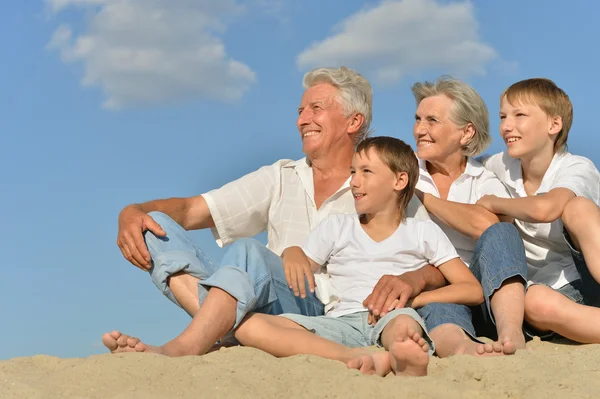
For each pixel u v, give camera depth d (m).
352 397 2.73
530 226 4.61
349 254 4.17
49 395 2.72
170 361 3.02
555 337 4.21
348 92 4.75
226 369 2.98
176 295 3.97
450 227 4.69
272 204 4.86
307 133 4.78
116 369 2.91
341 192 4.67
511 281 4.01
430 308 3.85
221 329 3.50
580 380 2.88
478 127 4.89
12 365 3.24
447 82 4.86
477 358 3.21
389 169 4.18
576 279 4.50
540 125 4.62
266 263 3.89
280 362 3.12
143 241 4.08
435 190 4.88
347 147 4.84
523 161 4.76
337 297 4.12
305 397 2.72
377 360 3.20
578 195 4.38
